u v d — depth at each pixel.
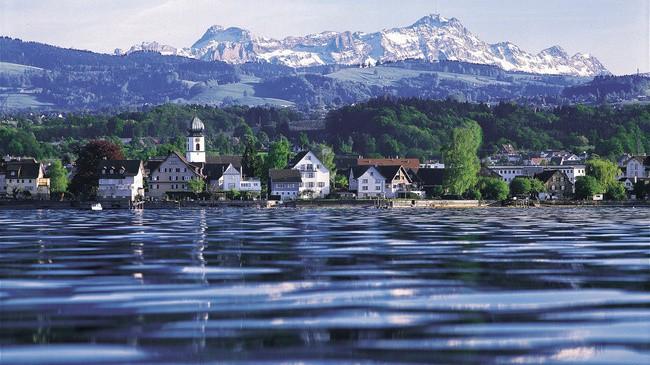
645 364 65.88
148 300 91.38
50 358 68.00
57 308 86.69
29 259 132.88
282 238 179.25
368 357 68.19
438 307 87.25
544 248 153.00
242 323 79.50
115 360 67.50
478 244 162.25
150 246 158.00
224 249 151.25
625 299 91.44
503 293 95.94
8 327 77.94
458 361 67.00
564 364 66.12
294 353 69.38
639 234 193.50
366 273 114.00
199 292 96.81
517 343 71.94
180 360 67.56
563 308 86.31
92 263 126.88
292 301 90.88
